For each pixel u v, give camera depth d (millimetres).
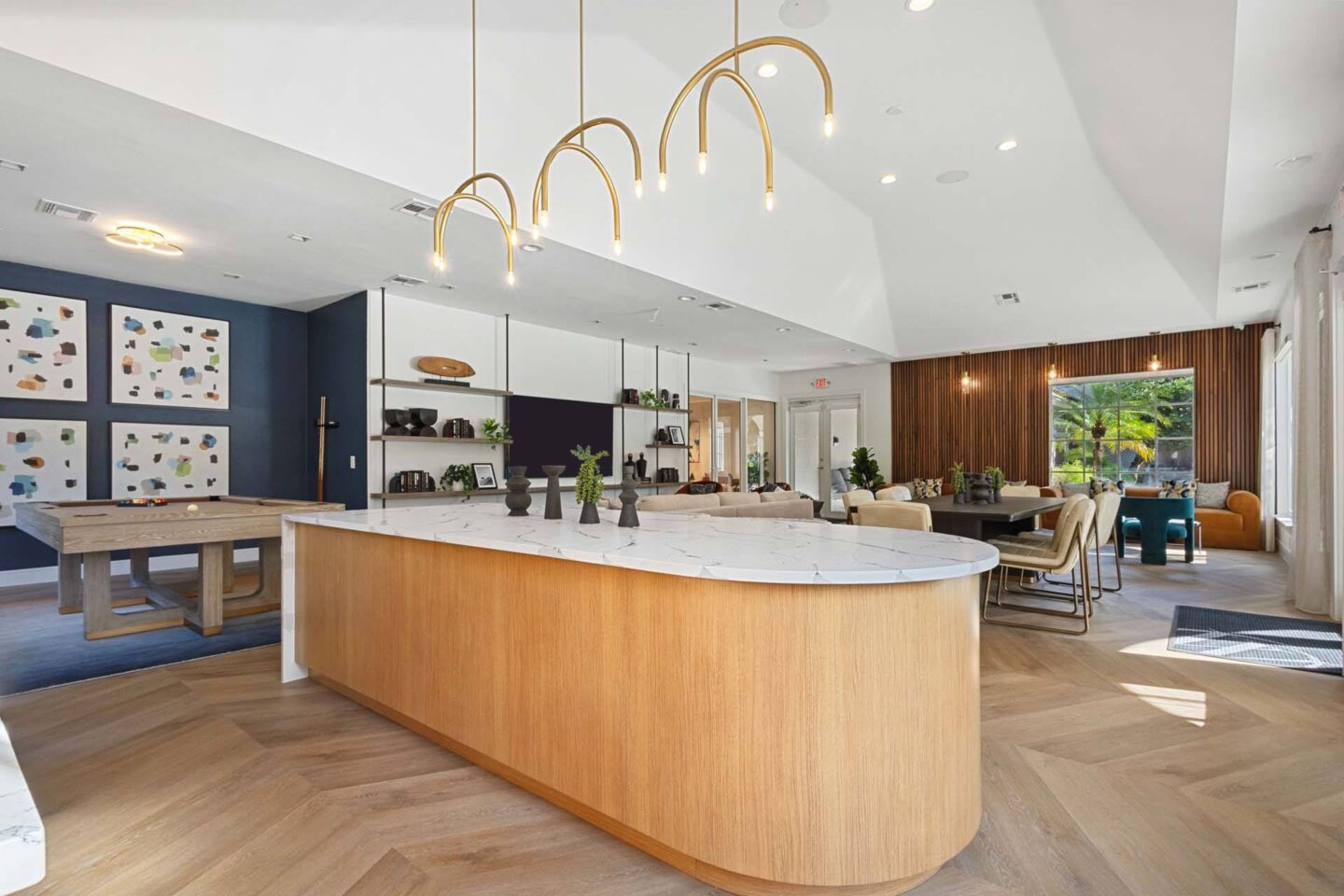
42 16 2568
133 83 2787
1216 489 8477
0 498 5465
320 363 6992
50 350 5684
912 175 6168
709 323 7633
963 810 1919
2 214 4305
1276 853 1963
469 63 3908
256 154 3348
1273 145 3678
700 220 5727
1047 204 6473
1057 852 1979
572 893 1814
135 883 1841
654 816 1936
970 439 10516
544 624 2232
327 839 2061
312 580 3373
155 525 3793
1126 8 3334
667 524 2916
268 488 6934
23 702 3172
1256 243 5293
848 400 11633
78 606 4832
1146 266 7133
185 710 3080
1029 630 4488
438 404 6969
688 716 1864
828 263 7461
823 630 1729
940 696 1848
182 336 6418
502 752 2381
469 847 2023
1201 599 5418
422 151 3785
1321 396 4863
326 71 3381
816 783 1730
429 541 2682
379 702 2947
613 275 5586
